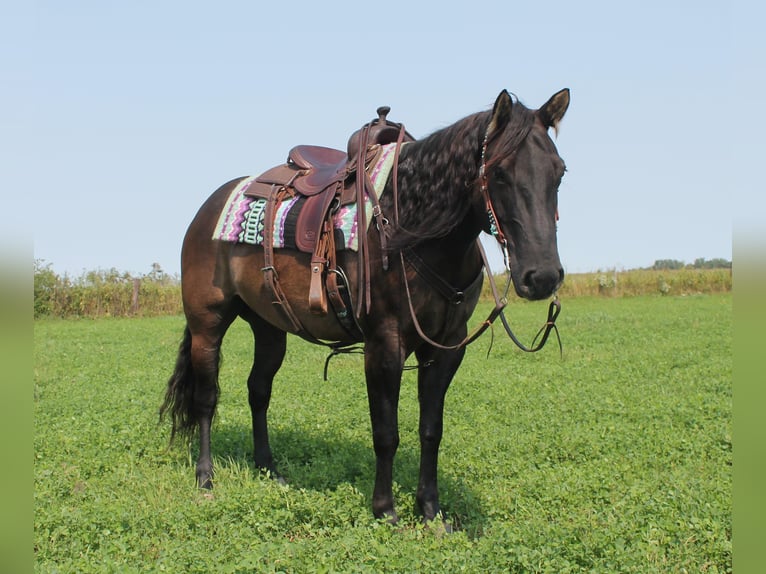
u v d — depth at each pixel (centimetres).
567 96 450
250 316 639
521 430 738
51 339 1861
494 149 432
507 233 427
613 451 652
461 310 492
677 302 3056
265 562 411
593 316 2270
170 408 639
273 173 602
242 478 584
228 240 582
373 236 480
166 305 3061
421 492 514
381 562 408
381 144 530
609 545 416
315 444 680
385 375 480
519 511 495
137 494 550
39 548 439
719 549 419
